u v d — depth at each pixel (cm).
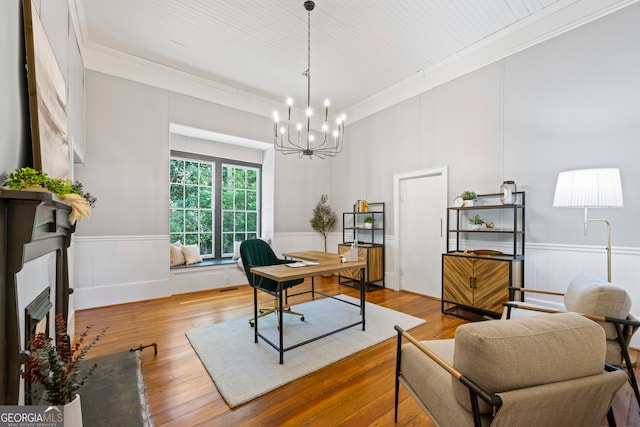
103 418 139
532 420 90
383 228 484
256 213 574
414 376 144
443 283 353
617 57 258
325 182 605
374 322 309
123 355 210
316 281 523
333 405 173
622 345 159
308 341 239
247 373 205
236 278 486
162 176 411
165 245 414
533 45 311
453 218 388
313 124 583
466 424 100
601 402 99
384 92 482
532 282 310
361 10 295
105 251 367
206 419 160
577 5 279
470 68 366
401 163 461
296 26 320
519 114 322
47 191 113
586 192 204
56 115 177
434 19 309
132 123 388
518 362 88
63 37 223
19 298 120
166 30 328
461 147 379
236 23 315
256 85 464
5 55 115
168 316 327
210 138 492
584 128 277
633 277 248
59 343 134
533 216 311
